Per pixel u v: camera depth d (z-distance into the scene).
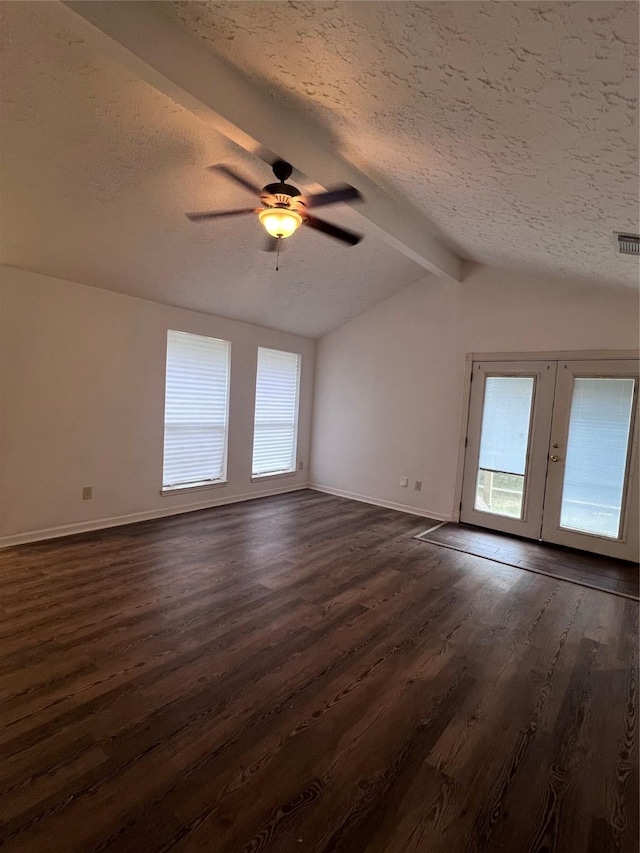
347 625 2.67
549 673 2.28
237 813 1.44
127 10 1.67
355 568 3.56
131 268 3.81
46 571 3.21
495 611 2.94
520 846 1.38
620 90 1.36
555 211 2.50
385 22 1.37
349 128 2.26
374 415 5.73
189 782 1.54
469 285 4.86
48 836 1.33
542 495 4.40
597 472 4.11
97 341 4.04
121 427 4.28
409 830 1.41
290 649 2.39
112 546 3.76
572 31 1.19
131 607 2.75
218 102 1.98
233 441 5.38
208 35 1.79
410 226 3.74
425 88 1.67
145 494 4.55
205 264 3.97
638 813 1.51
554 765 1.70
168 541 3.95
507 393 4.63
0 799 1.44
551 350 4.35
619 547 3.97
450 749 1.75
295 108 2.21
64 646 2.31
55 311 3.76
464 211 3.02
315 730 1.82
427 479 5.25
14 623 2.52
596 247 2.91
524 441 4.52
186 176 2.79
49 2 1.52
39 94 2.09
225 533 4.26
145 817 1.41
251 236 3.64
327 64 1.73
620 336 4.00
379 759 1.69
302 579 3.29
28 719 1.80
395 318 5.47
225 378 5.26
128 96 2.15
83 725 1.78
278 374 5.94
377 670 2.25
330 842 1.36
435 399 5.16
